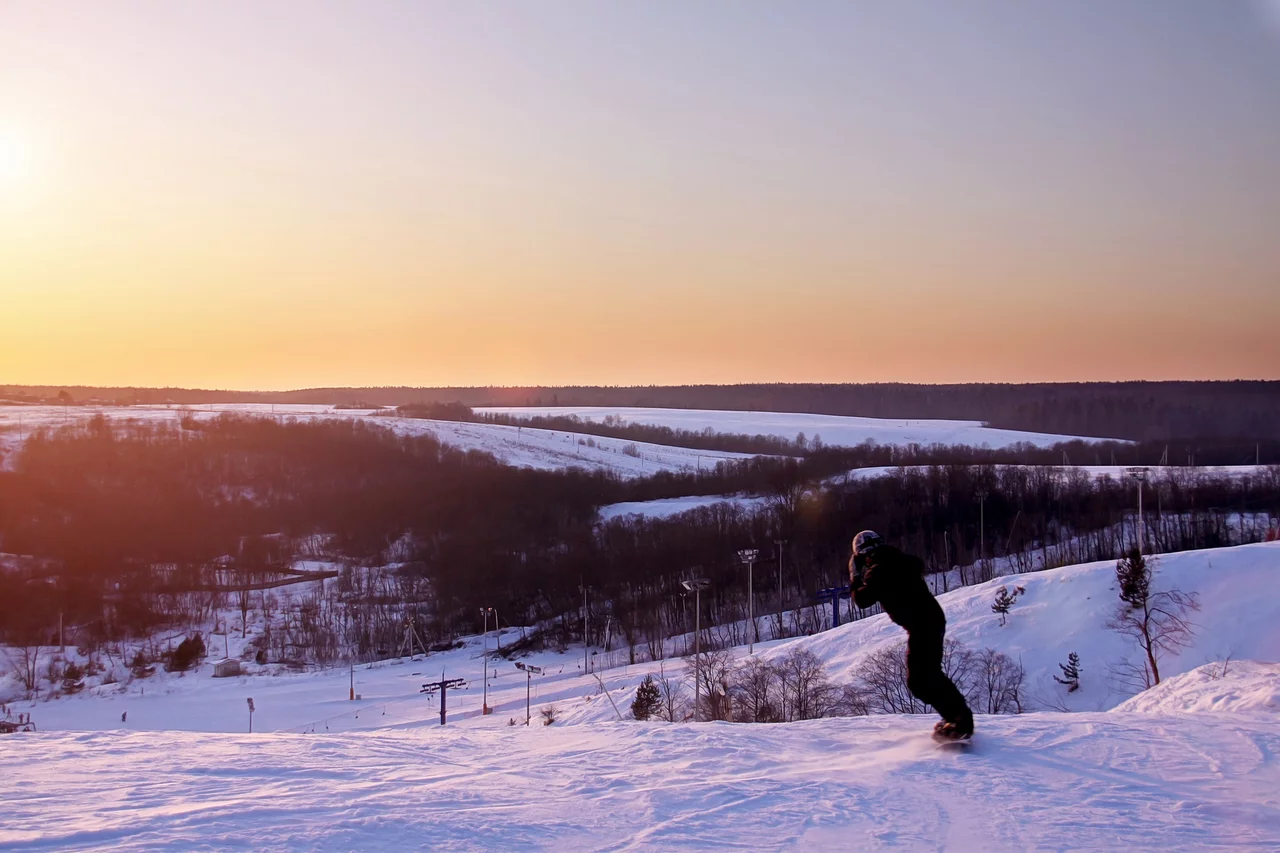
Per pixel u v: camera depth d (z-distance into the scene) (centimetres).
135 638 9262
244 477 15550
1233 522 10219
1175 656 4272
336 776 844
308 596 10744
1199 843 639
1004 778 801
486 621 9362
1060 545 10138
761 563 10006
